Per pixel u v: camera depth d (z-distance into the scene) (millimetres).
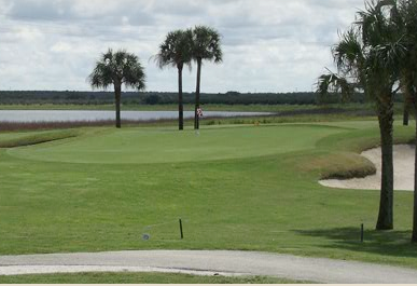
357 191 28406
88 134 49969
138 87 71375
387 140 20500
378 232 19875
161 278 11359
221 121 74062
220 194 26391
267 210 23750
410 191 29547
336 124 54750
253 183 28656
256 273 11938
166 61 62250
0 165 31859
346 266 12742
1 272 11867
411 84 17953
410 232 19844
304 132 46656
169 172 29609
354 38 19000
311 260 13320
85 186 26406
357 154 36562
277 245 15711
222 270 12203
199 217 22156
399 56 17297
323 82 19891
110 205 23547
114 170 29969
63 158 34656
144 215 22203
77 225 19781
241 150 37219
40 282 10930
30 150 40000
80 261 12984
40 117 137875
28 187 26062
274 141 41812
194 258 13391
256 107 164625
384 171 20625
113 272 11875
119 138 46031
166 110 184625
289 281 11172
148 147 40062
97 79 70250
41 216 21047
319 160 33188
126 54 70188
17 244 14977
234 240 16891
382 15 18344
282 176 30422
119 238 16562
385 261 13477
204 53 63438
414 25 17688
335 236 18812
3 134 61000
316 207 24562
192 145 40719
